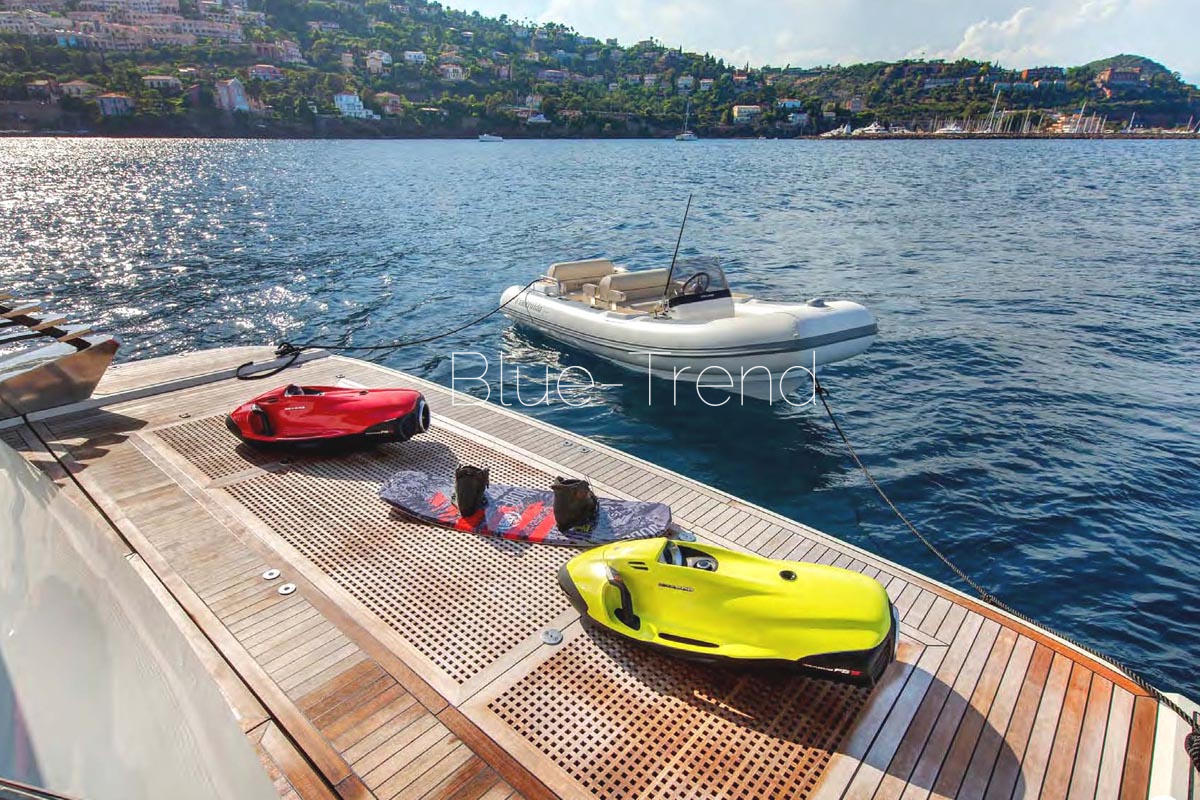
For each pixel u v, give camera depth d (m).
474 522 5.55
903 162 71.12
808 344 9.38
